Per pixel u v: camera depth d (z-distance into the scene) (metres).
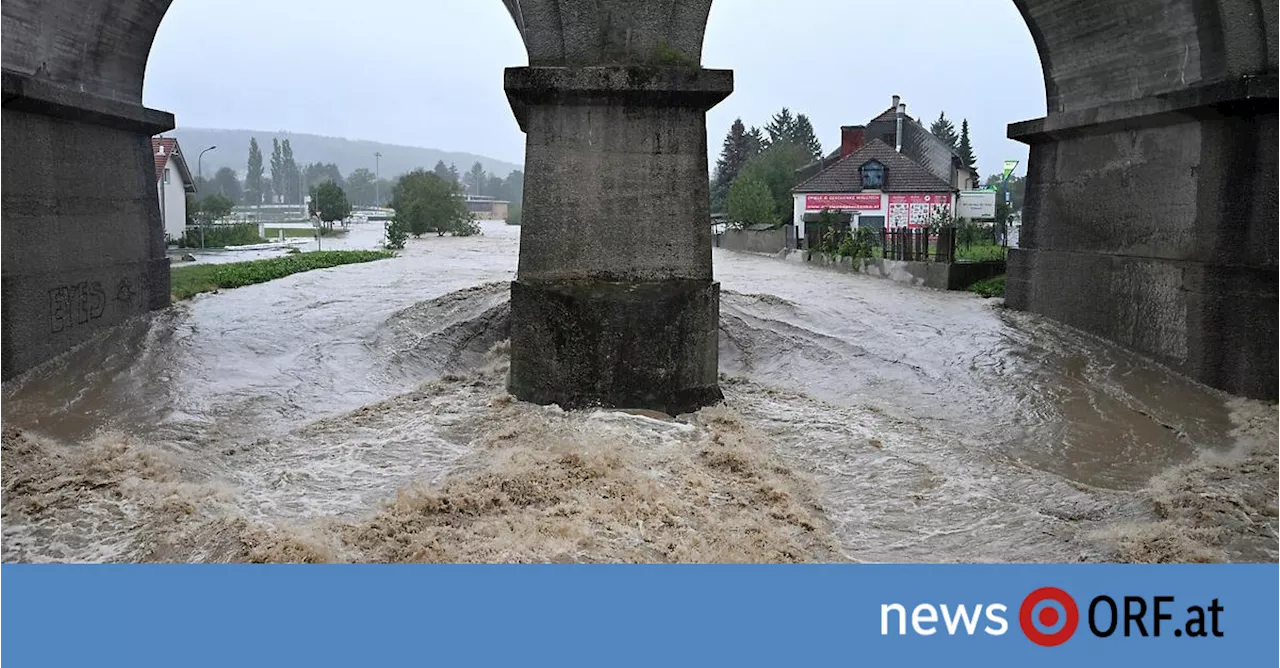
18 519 7.84
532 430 10.05
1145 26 13.29
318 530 7.50
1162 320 13.23
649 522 7.86
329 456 9.64
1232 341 12.00
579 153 10.77
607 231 10.84
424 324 14.95
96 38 13.36
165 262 15.52
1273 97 11.13
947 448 10.41
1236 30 11.82
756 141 85.69
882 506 8.74
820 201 43.28
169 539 7.41
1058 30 15.20
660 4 10.59
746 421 11.06
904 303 17.83
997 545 7.86
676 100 10.64
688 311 10.87
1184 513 8.52
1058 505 8.85
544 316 10.90
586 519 7.80
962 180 57.44
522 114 11.74
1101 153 14.67
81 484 8.53
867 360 13.83
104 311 13.64
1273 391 11.53
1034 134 15.98
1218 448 10.43
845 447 10.27
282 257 25.06
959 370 13.45
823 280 21.59
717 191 71.44
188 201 50.19
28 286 11.73
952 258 20.09
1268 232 11.52
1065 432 11.07
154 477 8.76
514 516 7.93
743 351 14.51
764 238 33.69
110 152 13.85
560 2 10.55
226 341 13.73
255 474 9.16
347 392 12.04
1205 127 12.34
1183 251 12.86
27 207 11.73
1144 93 13.90
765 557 7.29
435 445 9.97
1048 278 16.06
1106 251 14.59
